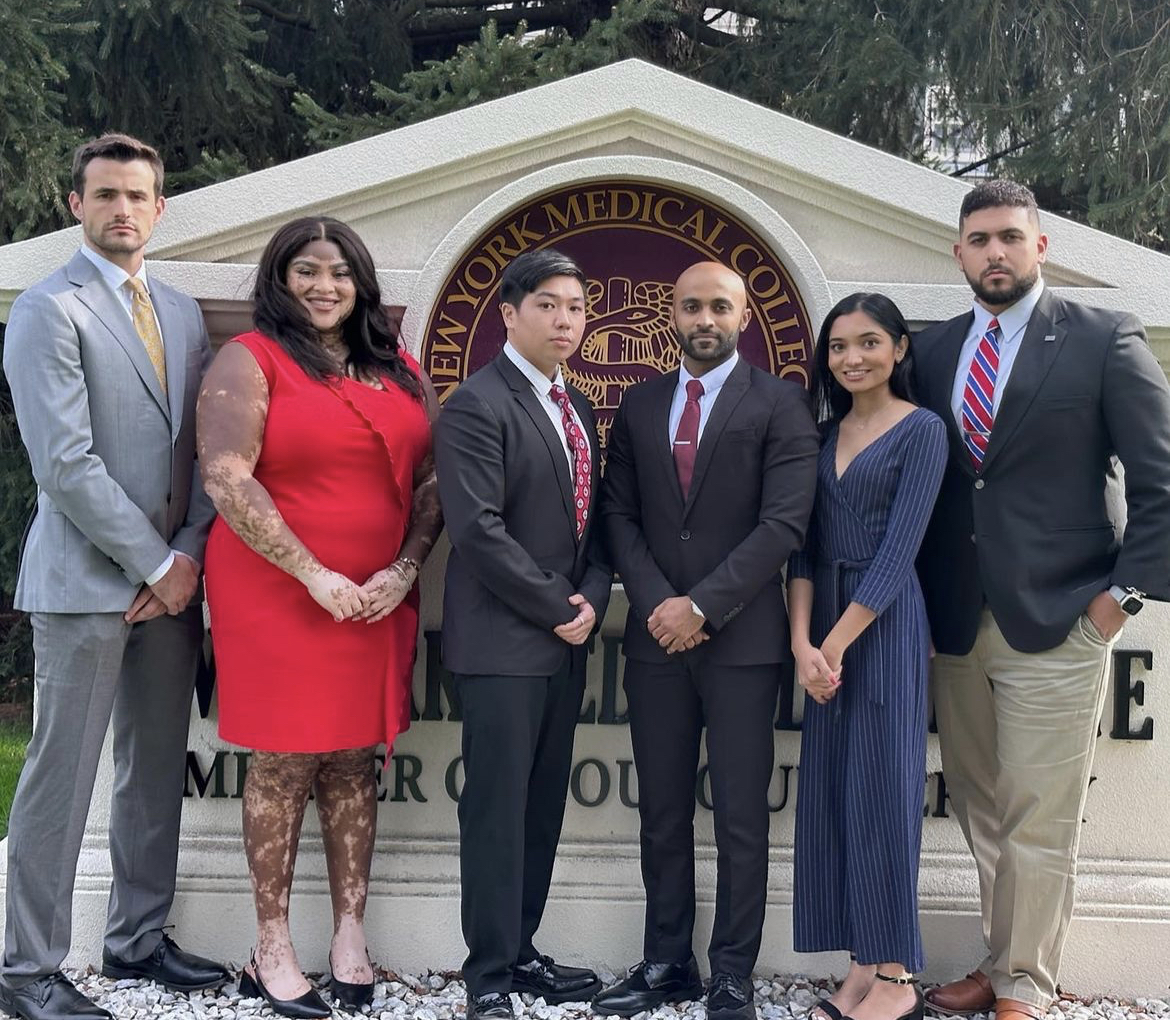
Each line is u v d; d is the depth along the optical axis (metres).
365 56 6.71
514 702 2.69
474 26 6.96
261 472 2.72
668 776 2.85
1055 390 2.66
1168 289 3.14
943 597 2.82
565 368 3.28
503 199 3.16
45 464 2.62
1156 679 3.20
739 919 2.78
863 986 2.84
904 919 2.64
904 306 3.16
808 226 3.23
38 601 2.71
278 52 6.64
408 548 2.82
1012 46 5.62
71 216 5.25
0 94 4.70
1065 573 2.69
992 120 5.62
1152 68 5.33
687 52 6.91
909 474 2.66
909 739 2.66
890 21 5.70
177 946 3.08
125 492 2.72
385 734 2.79
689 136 3.20
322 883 3.19
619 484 2.88
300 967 3.16
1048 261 3.18
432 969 3.17
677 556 2.78
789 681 3.20
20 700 6.51
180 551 2.81
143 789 2.97
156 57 5.66
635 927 3.18
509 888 2.72
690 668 2.79
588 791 3.23
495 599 2.72
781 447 2.74
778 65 6.34
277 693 2.69
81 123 5.91
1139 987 3.16
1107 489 2.74
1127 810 3.21
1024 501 2.70
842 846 2.77
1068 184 5.49
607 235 3.26
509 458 2.71
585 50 5.42
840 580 2.75
